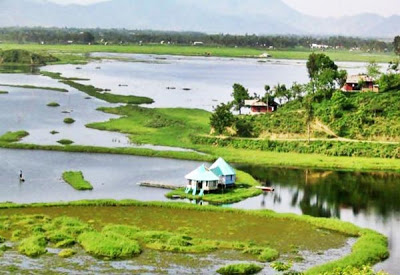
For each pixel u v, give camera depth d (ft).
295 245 282.77
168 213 328.90
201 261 257.34
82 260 254.47
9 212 321.11
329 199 374.63
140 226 304.09
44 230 288.71
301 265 255.50
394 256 270.67
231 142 523.70
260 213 331.98
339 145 506.48
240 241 285.43
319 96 597.52
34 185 385.29
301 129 543.80
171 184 394.73
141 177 415.85
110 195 367.86
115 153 488.02
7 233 286.46
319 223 315.78
